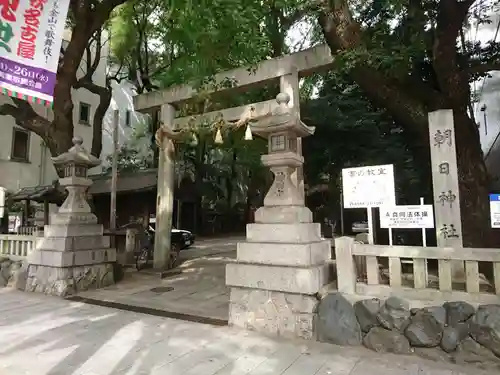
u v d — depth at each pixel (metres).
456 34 6.64
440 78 6.83
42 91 5.64
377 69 6.69
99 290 7.28
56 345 4.15
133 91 23.58
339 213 13.85
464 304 3.67
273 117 4.88
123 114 22.91
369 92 7.46
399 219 4.45
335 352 3.93
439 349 3.70
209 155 24.83
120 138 22.45
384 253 4.19
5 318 5.27
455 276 4.79
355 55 6.05
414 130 7.56
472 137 6.83
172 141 9.59
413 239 9.18
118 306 6.03
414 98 7.18
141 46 13.68
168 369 3.51
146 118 24.00
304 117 10.97
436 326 3.71
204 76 6.77
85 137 19.20
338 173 12.03
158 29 10.24
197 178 22.56
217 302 6.33
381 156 10.38
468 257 3.75
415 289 4.02
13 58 5.38
